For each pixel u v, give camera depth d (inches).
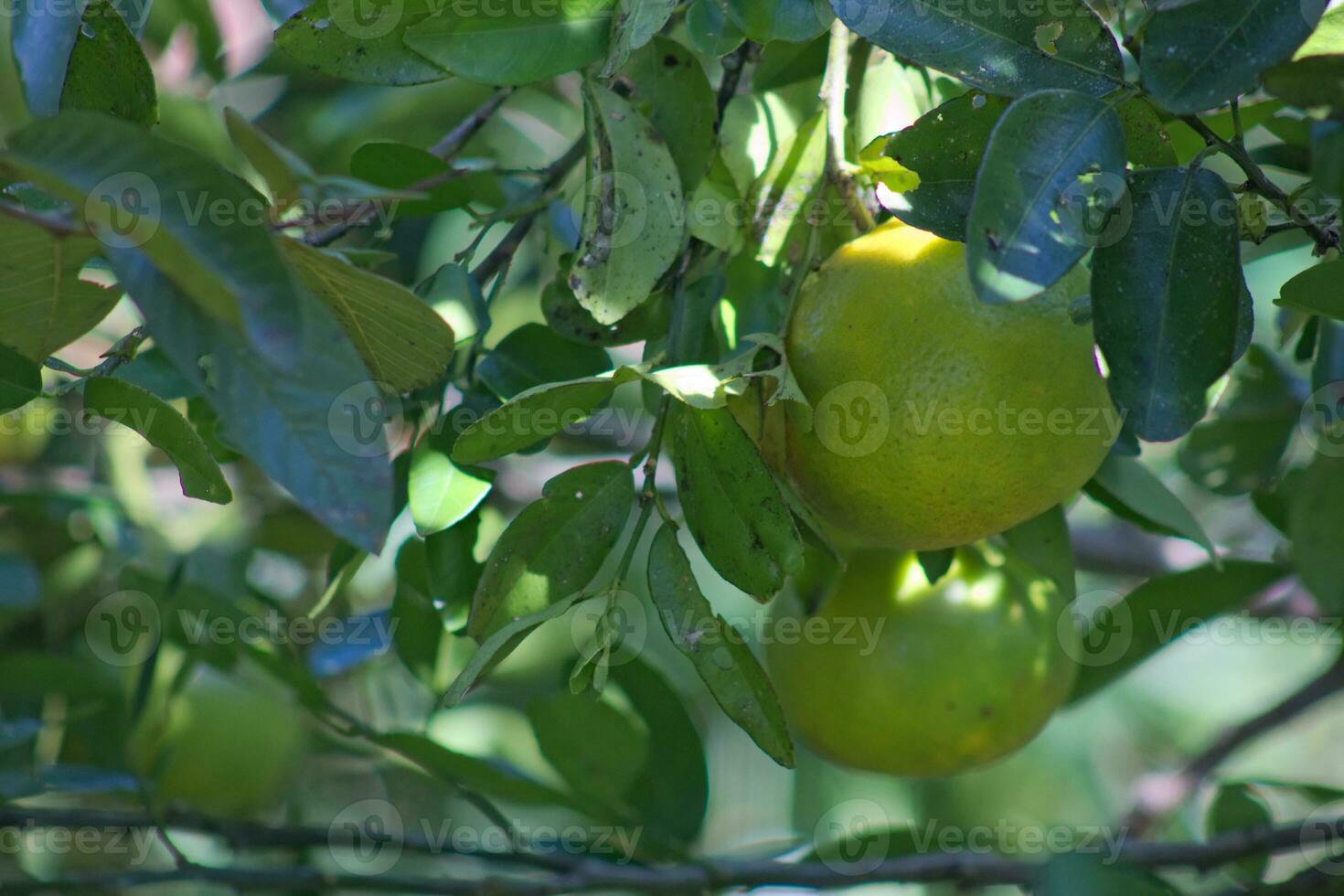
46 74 35.5
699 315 34.8
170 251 29.8
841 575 37.1
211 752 41.1
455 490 34.8
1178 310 32.1
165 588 38.8
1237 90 32.1
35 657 39.5
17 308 32.1
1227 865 39.5
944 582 36.9
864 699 36.9
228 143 41.5
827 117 34.4
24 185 33.6
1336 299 33.2
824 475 33.8
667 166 34.1
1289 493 38.5
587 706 39.0
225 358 30.5
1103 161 31.8
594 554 33.5
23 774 38.4
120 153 30.4
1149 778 41.6
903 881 38.5
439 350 32.8
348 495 30.3
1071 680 37.8
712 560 32.9
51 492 41.4
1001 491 33.5
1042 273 31.4
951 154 33.5
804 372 33.6
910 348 33.2
